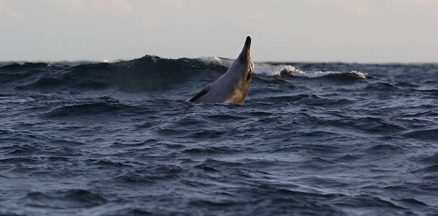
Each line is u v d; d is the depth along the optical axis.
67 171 29.08
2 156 32.22
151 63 68.81
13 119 43.22
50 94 60.31
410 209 24.95
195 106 46.81
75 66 68.19
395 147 34.59
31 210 23.48
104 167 29.83
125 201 24.73
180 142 35.97
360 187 27.56
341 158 32.41
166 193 25.77
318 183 28.06
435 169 30.41
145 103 47.81
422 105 53.88
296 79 74.25
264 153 33.25
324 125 40.22
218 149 34.03
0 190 26.05
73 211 23.50
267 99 57.41
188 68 69.75
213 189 26.45
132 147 34.66
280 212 23.86
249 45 49.81
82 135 38.09
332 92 64.62
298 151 33.59
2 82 66.94
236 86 49.19
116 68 68.31
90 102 47.53
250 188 26.67
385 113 48.28
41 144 35.25
